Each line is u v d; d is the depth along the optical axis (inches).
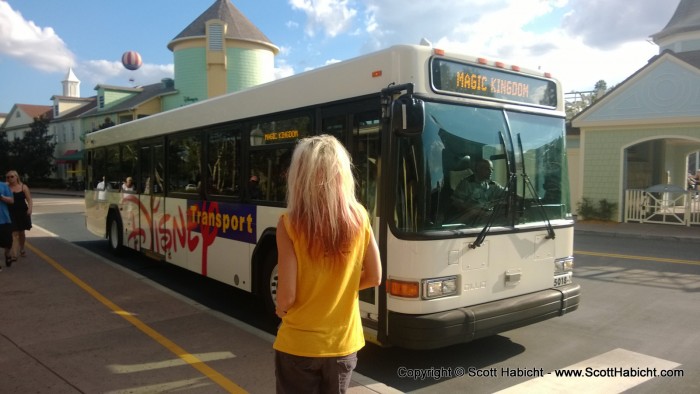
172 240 335.6
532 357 203.6
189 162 315.6
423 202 171.3
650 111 679.1
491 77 195.3
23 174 1982.0
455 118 182.4
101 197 472.7
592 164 738.2
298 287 93.4
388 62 180.2
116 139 431.2
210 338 206.5
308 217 91.7
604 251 480.1
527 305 189.9
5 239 351.3
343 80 199.2
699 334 233.0
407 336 168.6
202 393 155.9
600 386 175.0
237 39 1289.4
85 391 157.8
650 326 245.3
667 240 567.2
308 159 93.0
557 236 211.0
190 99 1326.3
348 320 96.2
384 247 176.2
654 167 857.5
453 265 175.6
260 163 248.1
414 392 171.0
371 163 186.1
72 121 1977.1
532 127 207.3
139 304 257.8
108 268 352.2
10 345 198.4
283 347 94.8
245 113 258.8
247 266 256.1
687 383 177.5
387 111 175.3
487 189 188.7
